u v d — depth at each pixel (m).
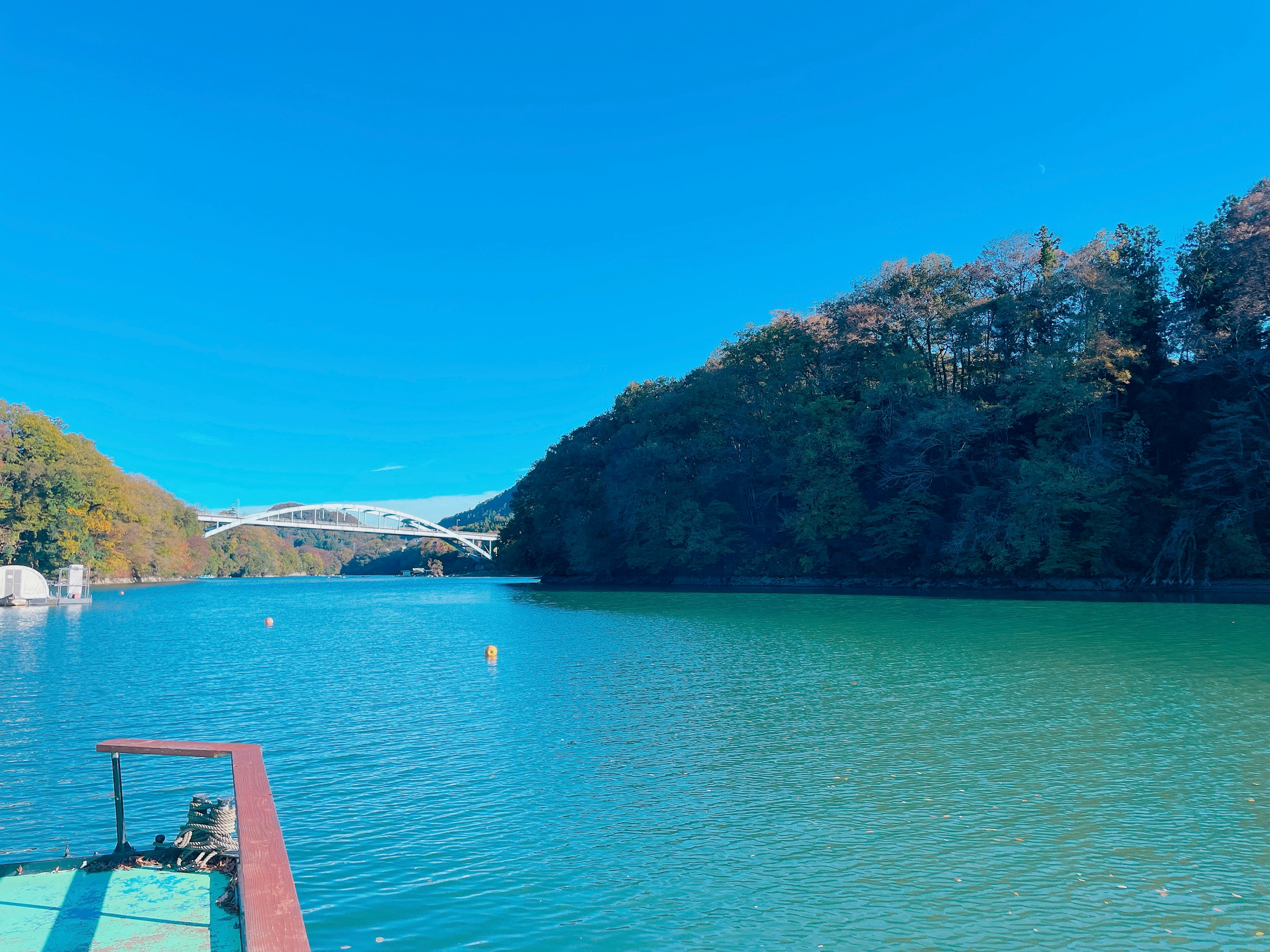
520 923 7.79
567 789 11.96
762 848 9.65
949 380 67.88
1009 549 54.97
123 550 103.94
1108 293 52.44
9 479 80.62
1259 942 7.30
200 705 18.75
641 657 26.59
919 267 63.88
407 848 9.71
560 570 99.62
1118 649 25.75
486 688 20.78
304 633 38.84
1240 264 48.59
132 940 5.46
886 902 8.19
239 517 175.38
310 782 12.37
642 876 8.86
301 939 3.50
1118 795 11.34
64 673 24.38
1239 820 10.30
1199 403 52.88
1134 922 7.71
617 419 94.62
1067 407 51.97
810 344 70.31
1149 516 53.12
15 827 10.29
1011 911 7.98
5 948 5.30
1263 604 42.19
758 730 15.58
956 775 12.39
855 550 67.19
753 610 46.75
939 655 25.50
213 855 6.90
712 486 74.19
